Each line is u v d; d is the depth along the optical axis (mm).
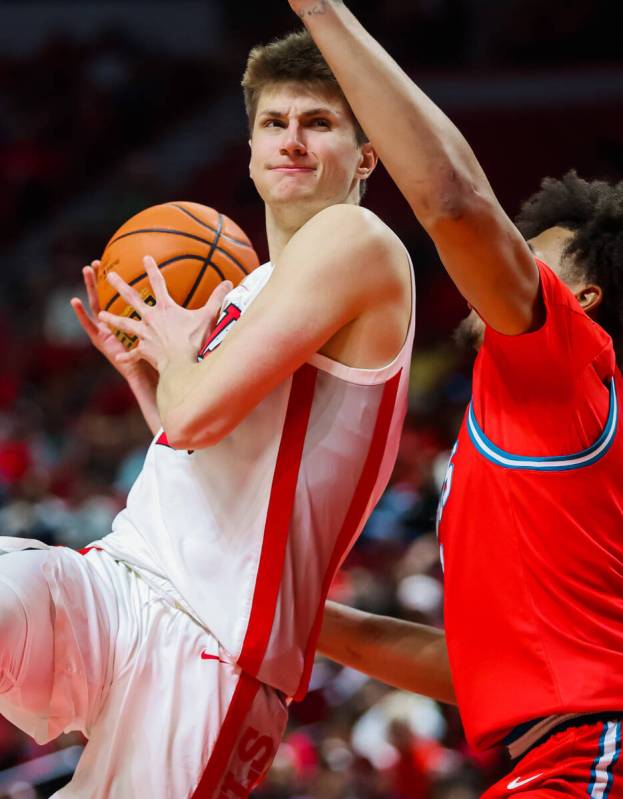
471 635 4426
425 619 12922
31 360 26156
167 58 36344
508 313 4180
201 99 35719
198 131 34250
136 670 4449
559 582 4289
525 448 4336
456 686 4508
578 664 4211
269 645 4457
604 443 4344
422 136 4004
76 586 4469
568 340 4266
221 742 4430
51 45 36188
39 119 35219
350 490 4582
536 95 29641
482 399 4500
